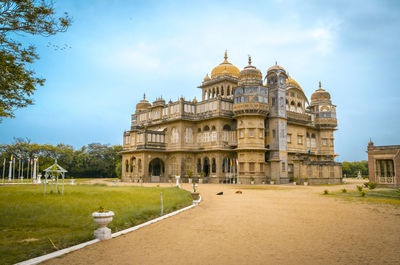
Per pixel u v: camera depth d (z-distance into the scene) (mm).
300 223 14062
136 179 58594
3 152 74625
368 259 8758
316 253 9367
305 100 62781
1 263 8453
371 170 39375
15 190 31359
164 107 61312
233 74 63250
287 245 10281
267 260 8703
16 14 14500
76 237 11219
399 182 36875
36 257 9055
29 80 16516
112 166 93000
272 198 25453
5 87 15828
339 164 54219
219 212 17641
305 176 48000
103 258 9008
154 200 22703
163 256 9195
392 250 9656
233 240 11016
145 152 56562
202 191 33781
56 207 18312
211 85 64438
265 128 52969
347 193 29297
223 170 53531
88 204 19609
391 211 17688
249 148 48938
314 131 65625
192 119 56688
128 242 10875
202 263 8516
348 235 11664
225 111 54125
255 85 50375
